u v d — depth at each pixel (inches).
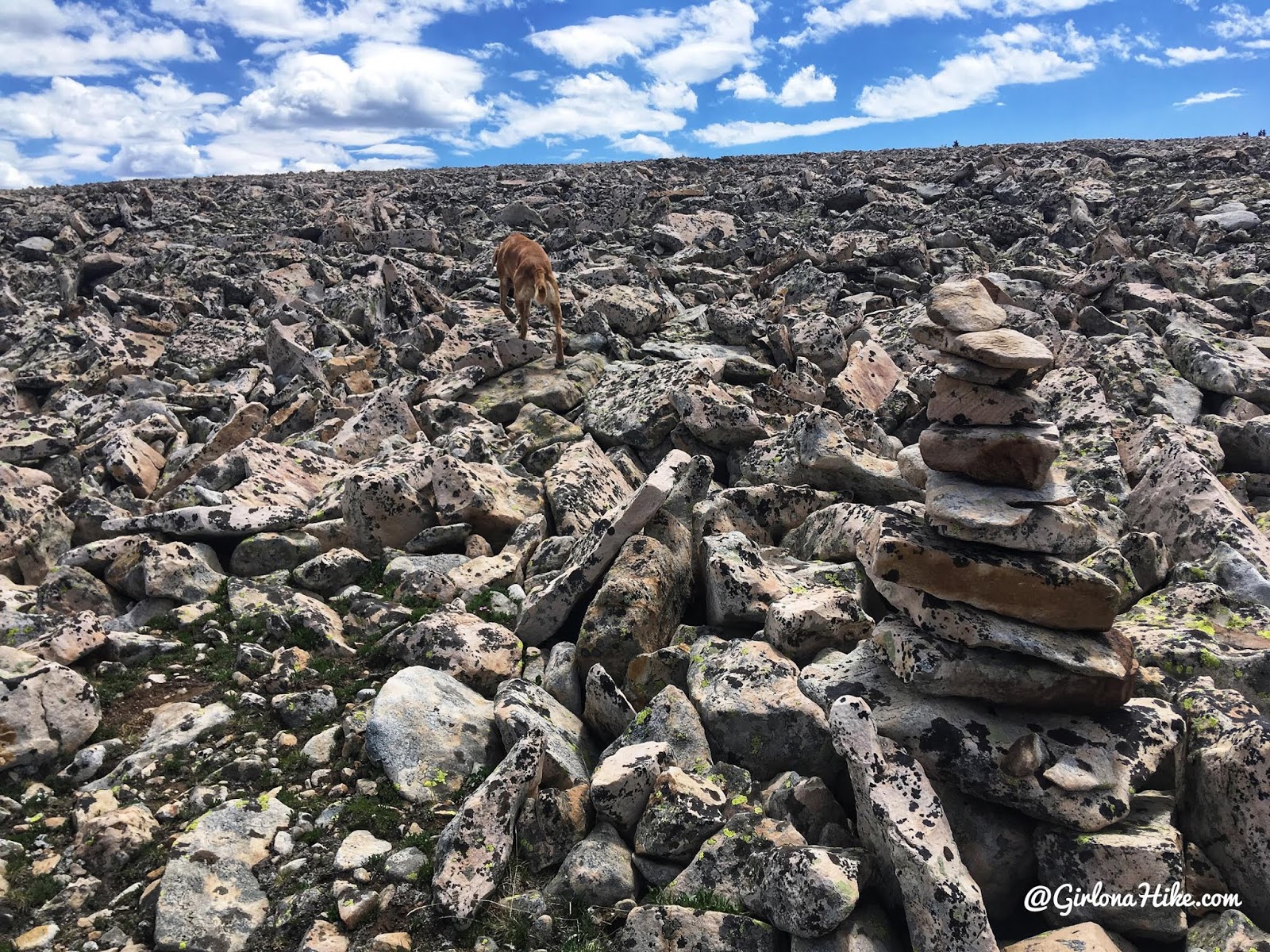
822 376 163.8
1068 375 138.8
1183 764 68.1
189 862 68.1
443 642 90.2
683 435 135.9
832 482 117.8
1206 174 396.8
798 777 71.4
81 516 115.3
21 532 111.1
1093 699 67.2
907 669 68.9
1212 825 64.3
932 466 71.3
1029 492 68.2
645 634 86.4
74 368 184.9
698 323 200.8
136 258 283.4
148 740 83.1
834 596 83.2
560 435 145.1
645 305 196.2
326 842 71.5
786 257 245.6
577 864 66.6
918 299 222.2
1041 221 316.5
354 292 220.5
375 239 311.1
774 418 143.7
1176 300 201.2
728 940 60.9
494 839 67.3
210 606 102.7
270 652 94.7
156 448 148.5
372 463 131.9
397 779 75.6
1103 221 308.3
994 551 68.1
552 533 121.7
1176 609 88.1
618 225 336.5
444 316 209.8
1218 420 139.9
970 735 66.6
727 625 89.2
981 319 68.1
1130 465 123.5
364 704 85.4
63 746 80.9
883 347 182.9
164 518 111.0
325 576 107.4
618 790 69.6
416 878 67.5
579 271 245.6
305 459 134.2
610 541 93.1
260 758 80.7
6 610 96.1
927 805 61.4
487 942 63.2
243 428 150.5
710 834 67.6
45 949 63.9
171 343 194.4
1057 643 66.7
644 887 68.3
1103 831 63.2
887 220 320.8
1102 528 106.6
